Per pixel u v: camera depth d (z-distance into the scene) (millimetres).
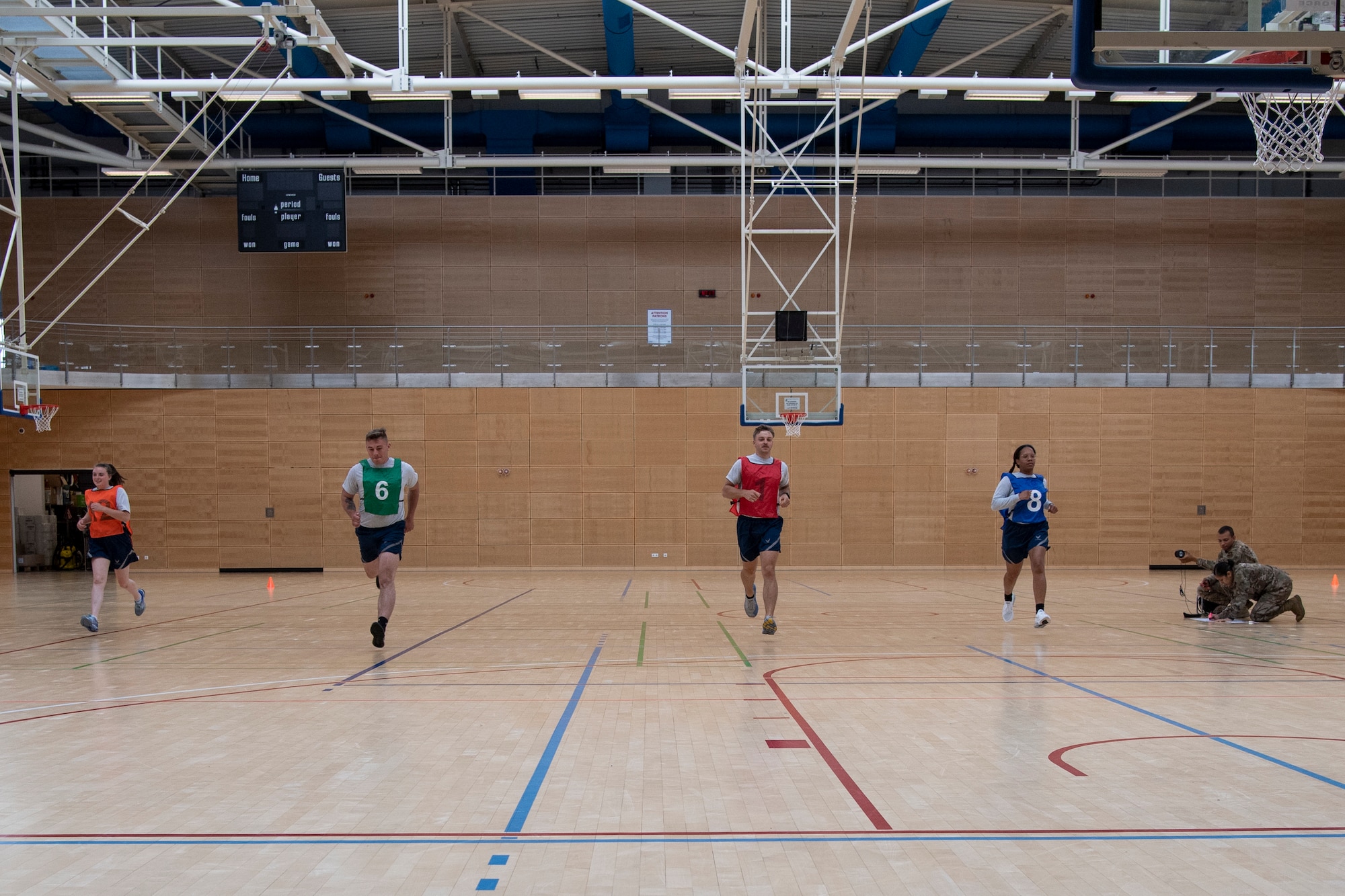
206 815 2883
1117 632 7715
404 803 3006
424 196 21062
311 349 18828
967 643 6969
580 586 14250
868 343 18922
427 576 17094
